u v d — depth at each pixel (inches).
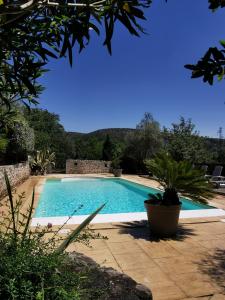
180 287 127.7
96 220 253.3
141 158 866.8
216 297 119.0
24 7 50.2
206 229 228.8
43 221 244.2
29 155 715.4
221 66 57.4
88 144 1148.5
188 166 213.5
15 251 72.4
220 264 154.6
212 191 212.7
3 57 67.2
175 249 178.9
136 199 518.6
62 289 63.1
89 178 743.1
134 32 61.4
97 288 78.2
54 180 692.7
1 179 369.1
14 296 56.3
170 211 201.3
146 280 134.7
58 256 75.9
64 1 58.7
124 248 179.5
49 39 74.4
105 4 60.2
